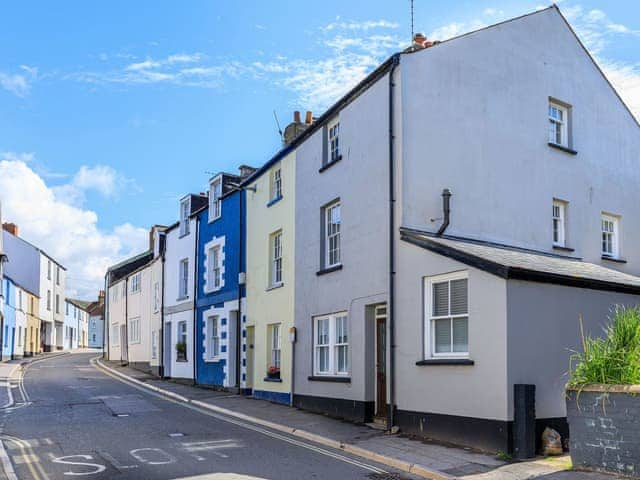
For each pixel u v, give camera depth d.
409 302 12.91
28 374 29.53
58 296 60.03
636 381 8.66
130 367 36.38
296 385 17.55
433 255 12.34
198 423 14.75
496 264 10.73
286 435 13.19
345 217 15.66
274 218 19.80
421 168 13.74
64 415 15.79
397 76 13.89
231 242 22.94
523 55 16.11
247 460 10.49
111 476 9.25
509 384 10.44
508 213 15.01
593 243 17.06
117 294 43.09
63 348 63.62
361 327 14.64
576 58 17.50
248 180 21.83
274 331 19.64
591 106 17.70
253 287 20.94
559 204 16.59
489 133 14.99
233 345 22.48
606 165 17.83
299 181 18.34
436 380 11.93
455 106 14.52
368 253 14.51
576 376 9.31
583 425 8.98
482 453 10.48
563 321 11.32
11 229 51.03
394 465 10.10
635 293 12.72
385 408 13.99
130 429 13.67
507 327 10.57
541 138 16.12
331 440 12.15
